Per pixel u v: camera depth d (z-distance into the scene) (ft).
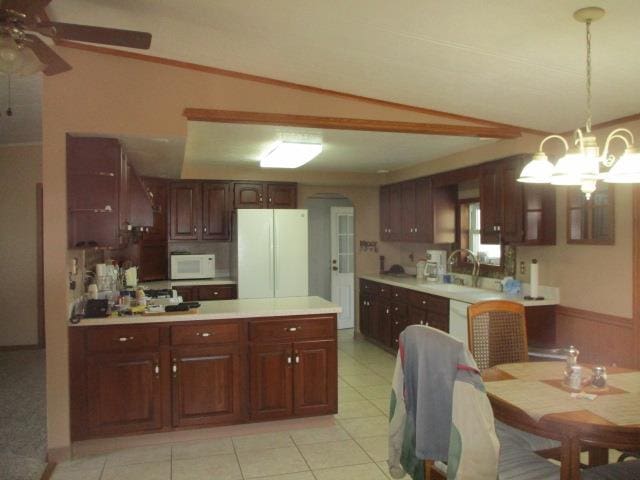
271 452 10.77
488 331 10.00
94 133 10.35
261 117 11.00
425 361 6.48
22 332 19.79
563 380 7.94
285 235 20.02
